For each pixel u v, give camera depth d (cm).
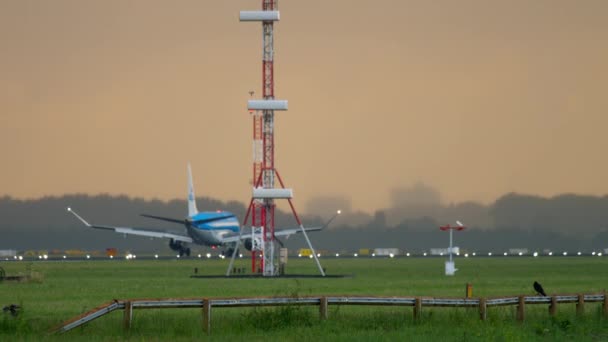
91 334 19788
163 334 19962
